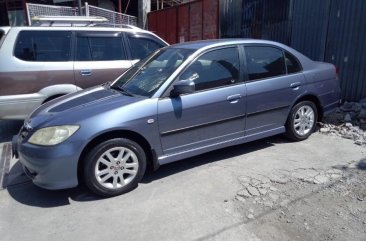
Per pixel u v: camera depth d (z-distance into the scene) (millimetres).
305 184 3848
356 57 6500
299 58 5074
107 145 3621
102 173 3674
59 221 3342
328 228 3053
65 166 3492
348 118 5930
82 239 3051
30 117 4051
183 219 3271
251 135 4633
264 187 3803
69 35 5836
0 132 6316
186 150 4141
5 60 5324
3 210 3582
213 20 11906
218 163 4492
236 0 10344
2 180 4297
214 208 3432
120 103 3816
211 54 4305
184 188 3867
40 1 16844
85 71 5855
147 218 3318
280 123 4898
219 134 4344
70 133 3496
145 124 3771
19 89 5426
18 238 3096
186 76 4086
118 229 3170
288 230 3043
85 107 3826
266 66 4707
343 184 3814
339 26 6762
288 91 4828
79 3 10250
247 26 9898
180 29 14367
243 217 3260
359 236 2934
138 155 3818
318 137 5340
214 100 4180
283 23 8312
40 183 3580
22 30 5520
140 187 3939
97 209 3525
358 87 6539
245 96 4422
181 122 4004
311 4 7375
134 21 16609
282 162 4453
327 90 5312
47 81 5590
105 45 6113
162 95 3920
